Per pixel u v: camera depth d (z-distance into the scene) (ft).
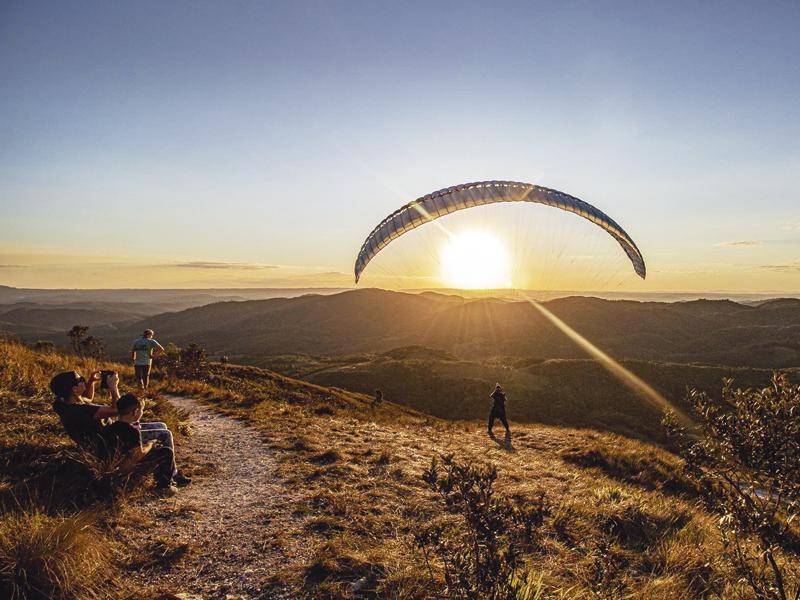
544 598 14.84
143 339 39.93
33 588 12.96
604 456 43.39
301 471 26.37
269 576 15.47
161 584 14.55
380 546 18.31
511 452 44.93
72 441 22.39
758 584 14.94
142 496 20.36
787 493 13.12
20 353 37.96
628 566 19.62
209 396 49.49
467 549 13.48
